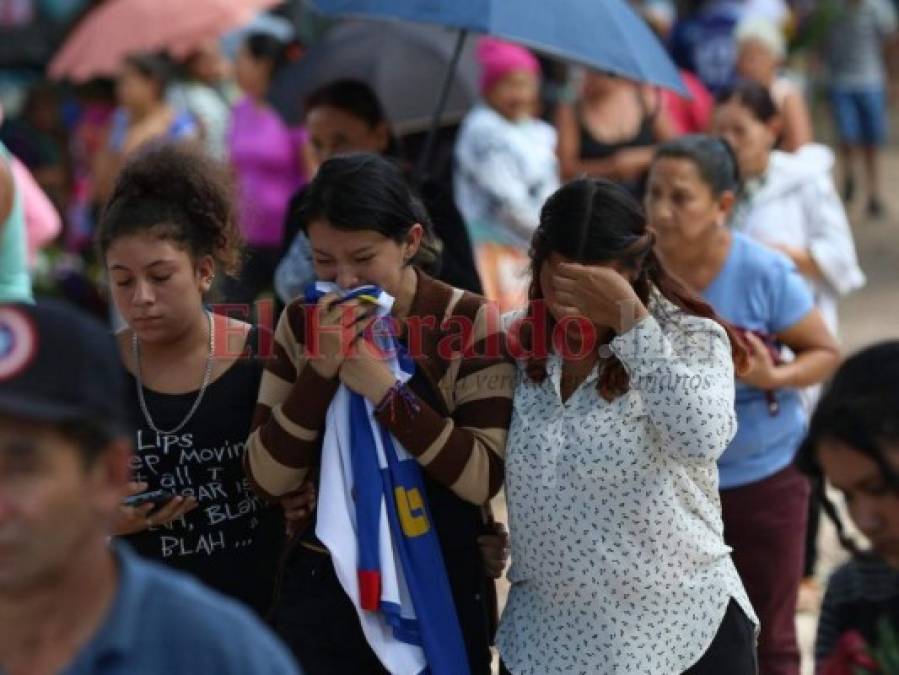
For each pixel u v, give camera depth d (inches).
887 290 1164.5
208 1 918.4
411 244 360.8
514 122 759.7
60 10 1098.7
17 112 1067.3
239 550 376.2
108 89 953.5
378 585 350.6
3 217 456.8
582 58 478.3
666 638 352.5
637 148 789.9
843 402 244.2
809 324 473.4
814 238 580.4
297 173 820.6
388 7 501.7
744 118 575.2
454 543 366.6
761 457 466.9
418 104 718.5
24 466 217.6
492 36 479.8
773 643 474.3
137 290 357.4
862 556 266.4
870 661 260.5
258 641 229.9
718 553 358.6
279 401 369.4
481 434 362.3
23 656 228.8
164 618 227.1
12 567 219.5
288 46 876.0
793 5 1440.7
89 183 909.2
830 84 1416.1
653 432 346.3
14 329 215.8
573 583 353.1
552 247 349.1
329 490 355.9
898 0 1887.3
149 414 369.4
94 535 226.1
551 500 351.3
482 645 371.2
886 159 1643.7
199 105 856.3
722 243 472.7
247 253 433.7
